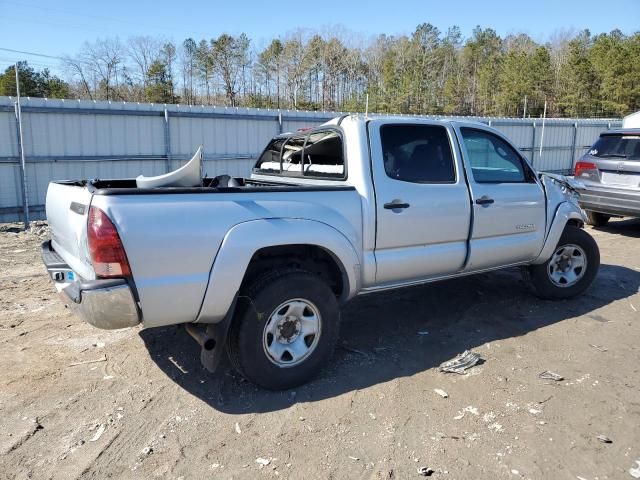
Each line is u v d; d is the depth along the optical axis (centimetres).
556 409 338
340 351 425
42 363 396
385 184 394
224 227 320
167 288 305
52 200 380
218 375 382
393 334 462
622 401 348
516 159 500
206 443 300
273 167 515
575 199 562
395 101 7106
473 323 488
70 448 294
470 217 445
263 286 339
